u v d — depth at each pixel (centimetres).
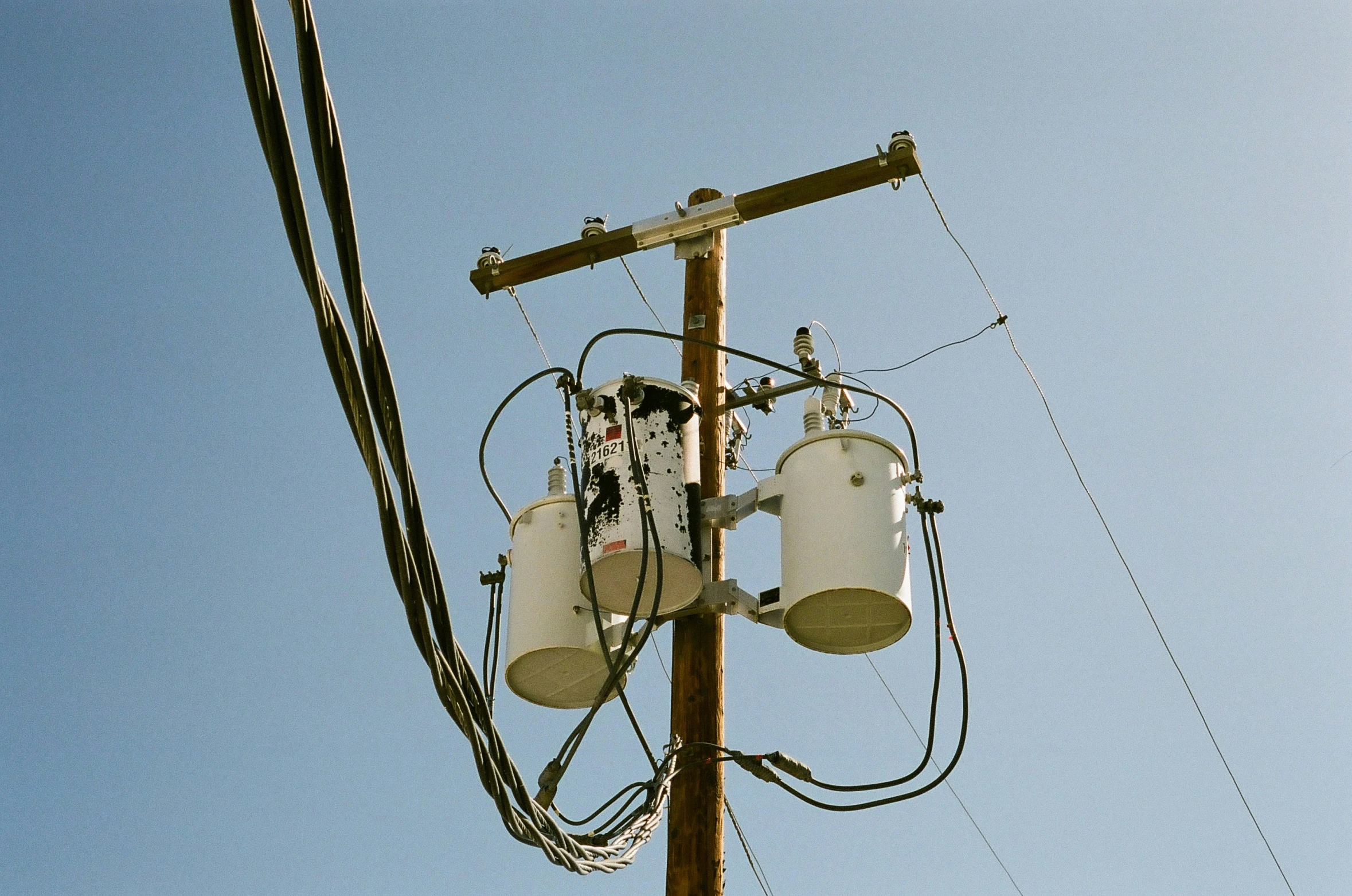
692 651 705
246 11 297
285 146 316
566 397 615
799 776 675
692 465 715
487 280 847
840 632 688
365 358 369
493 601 733
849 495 681
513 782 504
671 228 829
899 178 804
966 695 669
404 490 404
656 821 635
